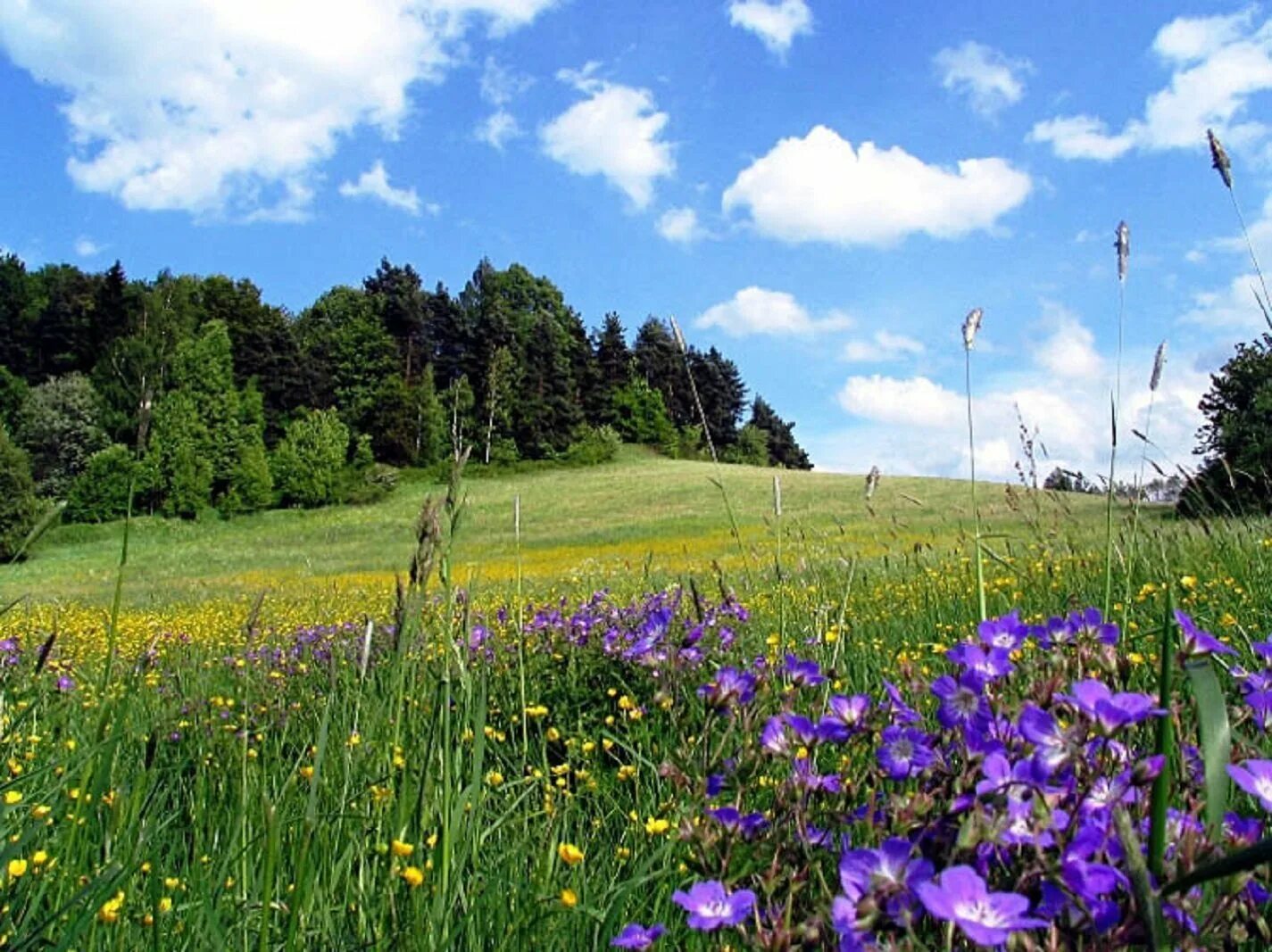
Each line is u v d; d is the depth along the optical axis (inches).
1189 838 49.4
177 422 2463.1
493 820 122.3
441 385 3112.7
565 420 3373.5
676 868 92.4
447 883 84.3
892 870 50.9
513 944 84.0
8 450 1178.6
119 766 129.4
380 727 130.0
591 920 89.9
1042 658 71.2
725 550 1101.7
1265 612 201.3
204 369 2603.3
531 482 2952.8
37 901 84.3
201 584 1193.4
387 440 3083.2
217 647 359.9
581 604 287.9
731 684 83.4
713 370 4163.4
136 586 1198.3
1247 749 70.0
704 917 55.9
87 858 97.1
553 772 145.9
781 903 64.5
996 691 66.6
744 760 78.3
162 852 110.5
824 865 69.9
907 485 2281.0
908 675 78.2
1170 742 50.5
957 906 43.8
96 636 411.8
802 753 76.1
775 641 180.7
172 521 2385.6
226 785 135.8
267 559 1817.2
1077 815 55.1
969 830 50.3
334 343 3444.9
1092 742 58.8
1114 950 48.8
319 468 2770.7
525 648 231.8
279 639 361.4
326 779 125.5
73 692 182.1
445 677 97.5
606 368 3966.5
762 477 2888.8
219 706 204.7
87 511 2178.9
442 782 95.9
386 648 238.1
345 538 2182.6
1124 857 48.9
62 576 1605.6
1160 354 143.9
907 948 49.5
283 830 107.4
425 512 98.7
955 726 66.0
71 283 3216.0
